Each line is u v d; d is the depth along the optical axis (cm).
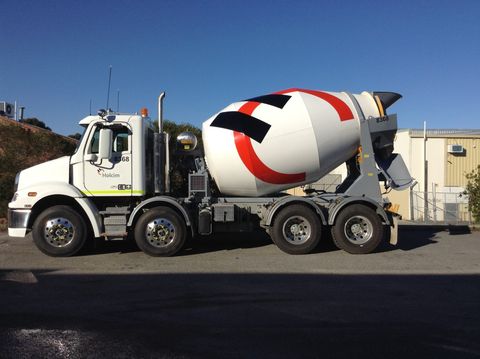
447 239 1238
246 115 994
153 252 924
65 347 446
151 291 657
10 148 1712
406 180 1086
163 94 1005
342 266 841
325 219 979
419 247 1082
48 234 916
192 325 512
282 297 627
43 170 934
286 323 520
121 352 435
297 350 441
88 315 547
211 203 1010
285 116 993
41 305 588
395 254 979
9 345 451
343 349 444
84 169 934
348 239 973
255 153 980
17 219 912
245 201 1022
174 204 934
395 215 998
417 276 762
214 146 994
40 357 422
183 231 933
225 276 754
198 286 686
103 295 636
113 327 505
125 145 945
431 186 2580
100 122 935
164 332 489
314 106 1012
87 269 808
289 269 812
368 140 1038
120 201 969
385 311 566
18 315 546
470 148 2614
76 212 926
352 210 974
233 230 1012
